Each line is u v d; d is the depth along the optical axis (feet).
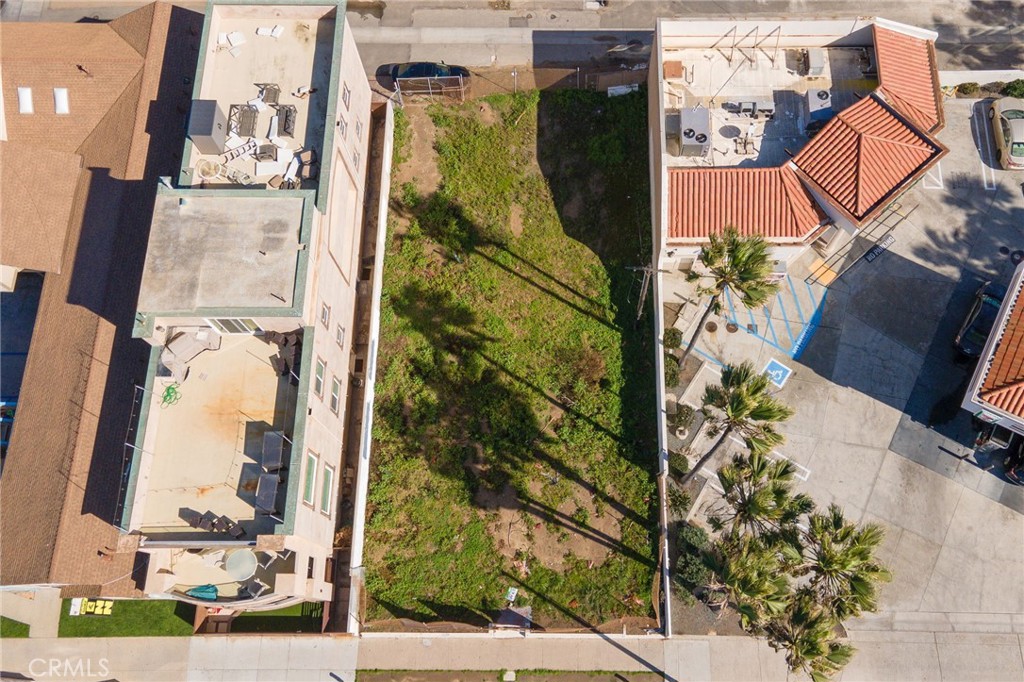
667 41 110.52
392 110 119.14
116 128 103.19
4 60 105.70
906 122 102.01
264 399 80.59
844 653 68.64
